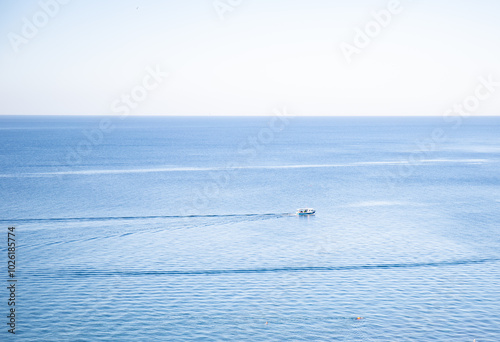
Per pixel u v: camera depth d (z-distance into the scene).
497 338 46.94
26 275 62.41
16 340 46.28
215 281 60.62
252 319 50.59
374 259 68.75
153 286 59.00
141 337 47.06
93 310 52.53
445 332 48.03
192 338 46.84
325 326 49.19
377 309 52.84
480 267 65.50
